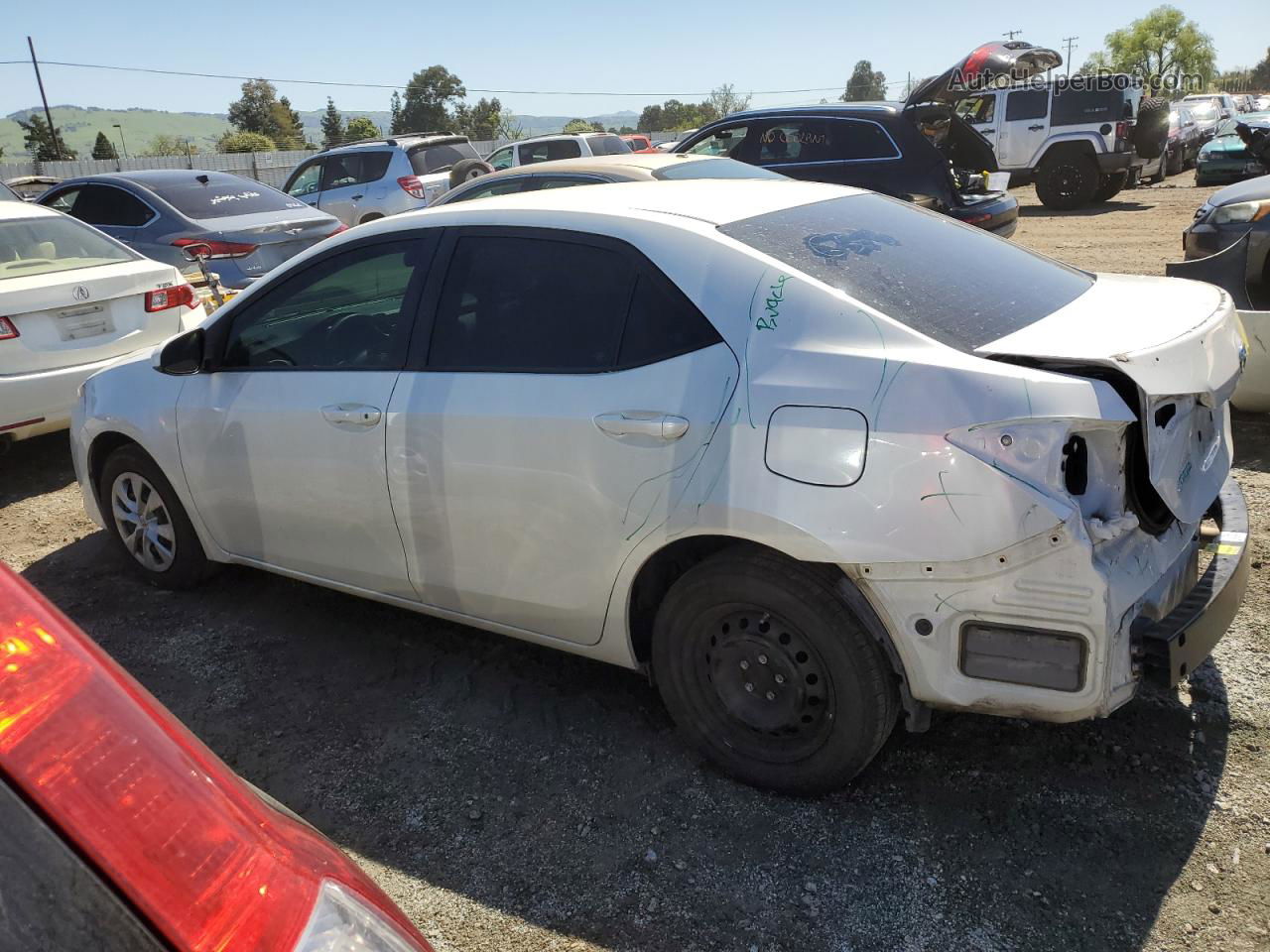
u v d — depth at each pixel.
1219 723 3.01
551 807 2.89
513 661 3.71
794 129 10.00
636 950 2.37
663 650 2.93
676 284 2.79
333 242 3.54
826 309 2.60
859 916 2.42
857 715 2.62
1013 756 2.95
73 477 6.11
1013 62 10.12
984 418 2.31
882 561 2.42
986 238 3.47
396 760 3.16
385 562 3.44
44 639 1.15
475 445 3.04
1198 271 5.95
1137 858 2.53
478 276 3.17
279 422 3.55
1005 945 2.31
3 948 0.96
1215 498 2.89
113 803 1.07
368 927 1.18
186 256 8.91
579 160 7.32
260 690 3.61
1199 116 30.84
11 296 5.46
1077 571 2.29
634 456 2.74
